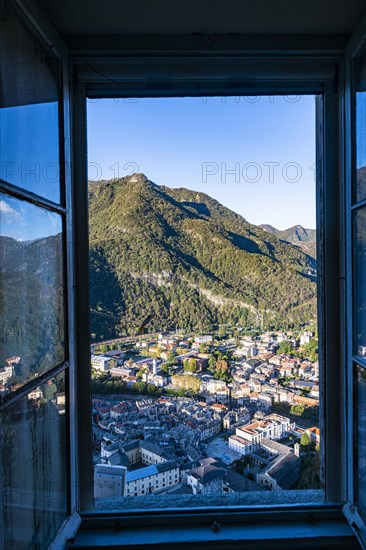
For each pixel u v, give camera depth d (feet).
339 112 4.49
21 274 3.44
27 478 3.49
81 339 4.53
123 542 4.14
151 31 4.24
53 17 3.98
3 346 3.14
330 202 4.57
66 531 4.09
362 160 4.13
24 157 3.52
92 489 4.55
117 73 4.40
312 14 3.98
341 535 4.20
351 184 4.27
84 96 4.49
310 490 4.70
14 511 3.25
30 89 3.67
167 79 4.46
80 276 4.52
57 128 4.22
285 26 4.16
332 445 4.59
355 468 4.27
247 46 4.30
